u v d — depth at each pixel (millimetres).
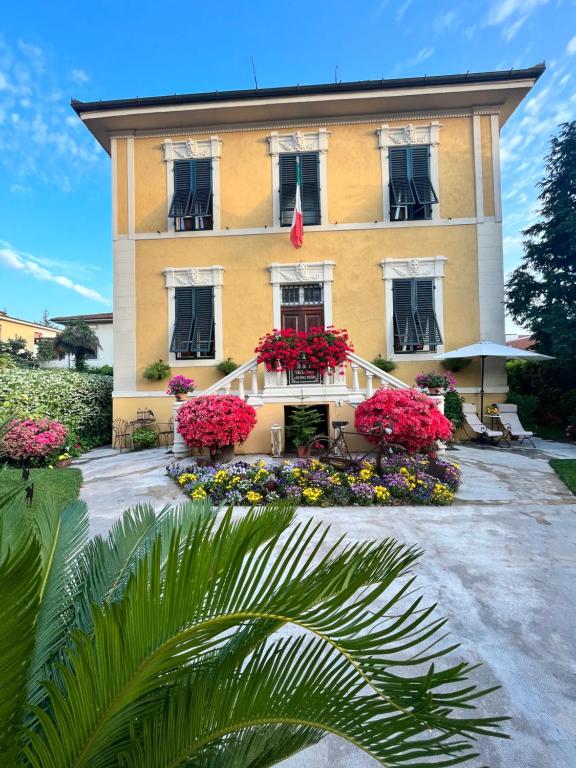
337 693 932
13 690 885
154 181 9773
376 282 9500
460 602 2627
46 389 8570
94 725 893
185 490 5117
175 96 8945
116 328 9695
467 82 8812
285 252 9609
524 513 4336
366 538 3660
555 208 10281
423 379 7969
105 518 4254
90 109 9250
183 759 975
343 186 9555
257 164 9648
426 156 9461
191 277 9609
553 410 10844
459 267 9430
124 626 868
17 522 1582
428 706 840
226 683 1022
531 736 1672
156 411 9578
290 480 4961
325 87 8812
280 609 865
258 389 8250
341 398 7164
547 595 2701
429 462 5688
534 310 10367
